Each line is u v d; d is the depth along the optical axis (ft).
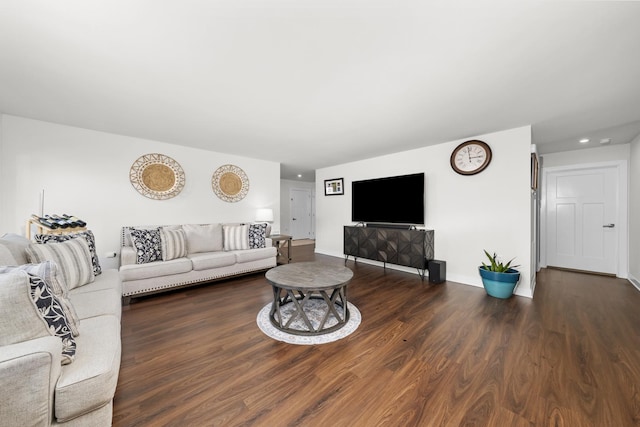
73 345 3.37
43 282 3.27
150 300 9.14
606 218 12.59
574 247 13.48
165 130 10.42
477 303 8.86
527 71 5.83
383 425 3.83
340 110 8.18
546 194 14.24
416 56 5.32
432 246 12.44
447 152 12.00
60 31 4.51
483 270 9.71
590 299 9.22
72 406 2.90
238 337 6.50
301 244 24.61
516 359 5.47
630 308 8.34
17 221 9.09
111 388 3.23
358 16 4.19
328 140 11.73
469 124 9.44
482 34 4.61
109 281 6.88
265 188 16.30
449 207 11.91
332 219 18.25
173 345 6.09
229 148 13.38
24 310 3.02
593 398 4.31
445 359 5.51
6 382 2.54
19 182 9.12
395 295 9.72
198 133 10.80
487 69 5.76
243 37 4.73
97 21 4.27
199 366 5.28
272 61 5.52
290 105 7.82
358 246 14.99
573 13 4.05
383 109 8.07
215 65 5.67
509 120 9.01
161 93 7.04
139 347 5.99
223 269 11.23
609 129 9.94
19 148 9.09
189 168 13.24
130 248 9.97
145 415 3.98
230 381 4.82
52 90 6.86
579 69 5.70
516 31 4.51
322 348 5.99
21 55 5.24
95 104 7.81
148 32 4.57
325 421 3.91
